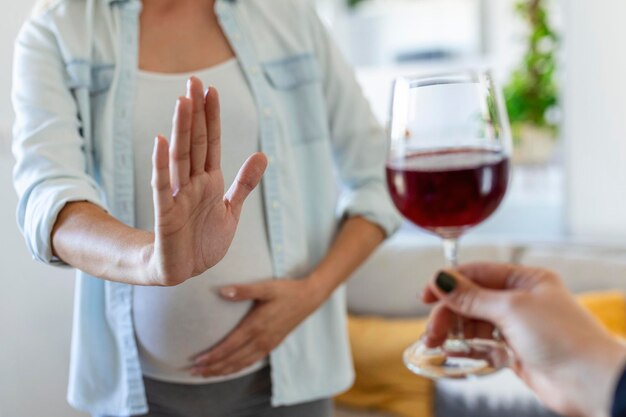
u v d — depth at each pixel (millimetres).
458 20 4117
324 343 1188
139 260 711
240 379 1094
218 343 1046
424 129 795
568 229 2725
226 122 1059
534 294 708
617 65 2557
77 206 859
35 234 858
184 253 645
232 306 1041
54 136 973
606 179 2637
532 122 3836
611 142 2607
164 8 1092
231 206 675
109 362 1081
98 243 779
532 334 684
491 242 2338
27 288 1675
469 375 729
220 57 1093
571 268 2211
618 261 2184
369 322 2316
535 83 3822
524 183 3840
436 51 4168
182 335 1037
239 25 1109
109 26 1065
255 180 669
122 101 1046
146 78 1058
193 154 617
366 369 2176
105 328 1080
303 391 1145
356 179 1223
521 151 3830
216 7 1102
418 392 2115
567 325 672
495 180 783
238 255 1059
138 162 1043
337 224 1211
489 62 4113
